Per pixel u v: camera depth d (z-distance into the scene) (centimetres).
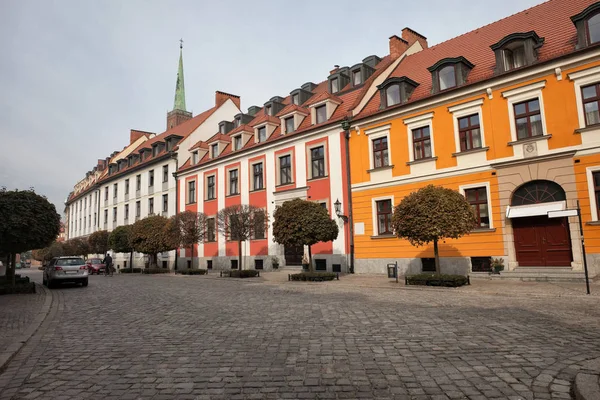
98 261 3706
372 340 676
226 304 1170
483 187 1823
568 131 1585
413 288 1418
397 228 1524
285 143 2727
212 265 3262
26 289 1692
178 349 658
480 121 1833
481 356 565
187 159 3866
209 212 3341
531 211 1630
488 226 1792
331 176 2425
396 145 2125
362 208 2242
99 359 615
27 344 729
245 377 507
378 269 2145
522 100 1716
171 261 3750
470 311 934
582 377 440
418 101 2019
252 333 758
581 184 1545
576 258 1538
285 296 1319
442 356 571
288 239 1848
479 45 2131
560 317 833
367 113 2262
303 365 548
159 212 4025
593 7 1542
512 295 1194
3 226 1636
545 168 1634
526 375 481
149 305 1205
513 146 1725
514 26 2077
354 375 502
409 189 2058
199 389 470
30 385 502
